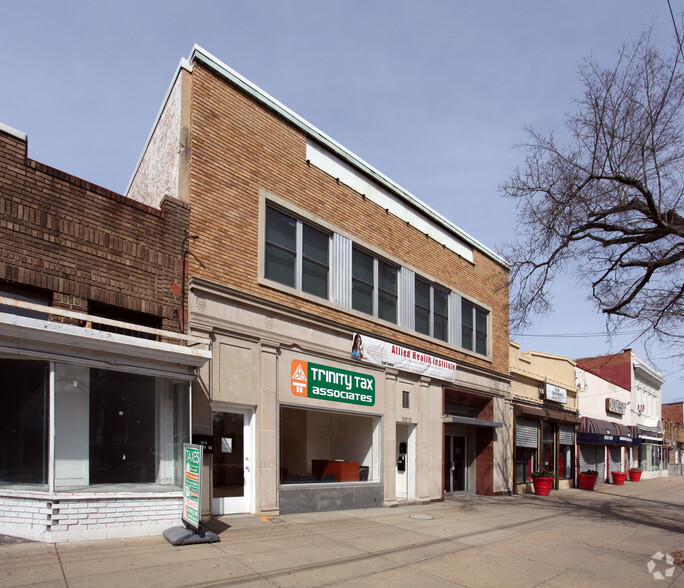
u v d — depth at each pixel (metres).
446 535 10.45
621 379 39.12
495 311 20.98
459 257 19.11
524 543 10.21
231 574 6.64
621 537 11.46
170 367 8.70
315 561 7.62
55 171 8.53
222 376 10.32
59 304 8.31
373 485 13.61
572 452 26.88
